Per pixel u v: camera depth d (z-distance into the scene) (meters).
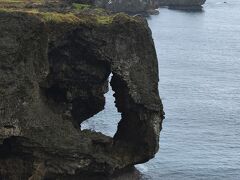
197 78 125.81
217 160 73.94
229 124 91.12
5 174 55.66
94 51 61.34
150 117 63.69
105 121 88.69
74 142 57.22
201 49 164.88
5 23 53.19
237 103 105.06
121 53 61.84
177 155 74.88
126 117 66.19
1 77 52.72
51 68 60.16
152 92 63.53
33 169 55.59
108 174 61.38
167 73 129.50
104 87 66.44
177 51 159.75
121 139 65.75
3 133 53.41
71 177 58.72
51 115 56.62
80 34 60.16
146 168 69.50
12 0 64.94
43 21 55.69
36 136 55.12
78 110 66.25
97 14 63.62
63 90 62.72
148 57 63.41
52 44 57.97
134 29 62.06
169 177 67.50
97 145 61.59
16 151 55.69
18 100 53.88
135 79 62.66
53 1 67.31
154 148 64.31
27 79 54.47
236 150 78.31
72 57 61.44
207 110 98.94
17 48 53.56
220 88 117.19
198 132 85.81
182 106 101.00
